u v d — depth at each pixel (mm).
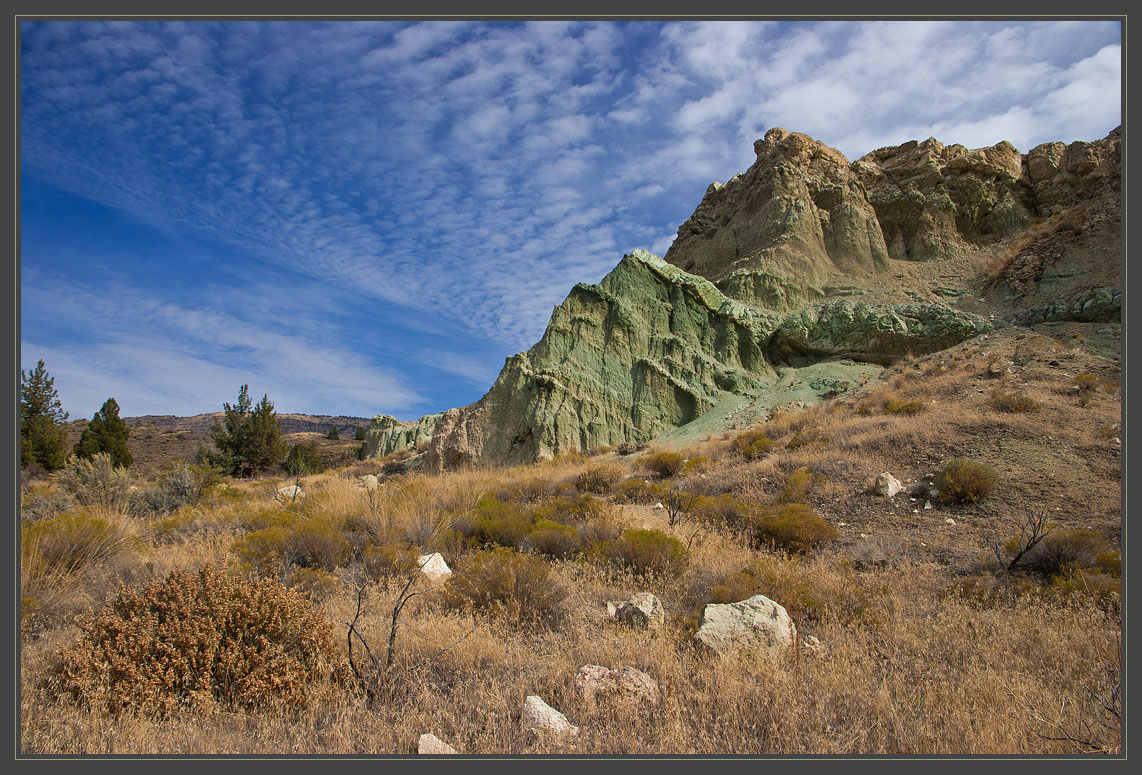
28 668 5723
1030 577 9453
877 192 47406
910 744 4504
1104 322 27656
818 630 7324
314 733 4762
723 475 18891
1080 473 13906
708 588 8508
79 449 43438
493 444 36562
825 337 36812
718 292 40531
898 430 18578
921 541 11789
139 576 8812
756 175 51438
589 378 36219
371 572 9469
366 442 72438
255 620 5633
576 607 8102
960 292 37156
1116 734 4633
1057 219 37625
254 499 21812
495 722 4863
